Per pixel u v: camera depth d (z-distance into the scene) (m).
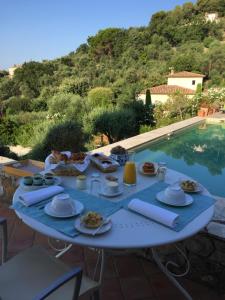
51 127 7.40
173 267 2.18
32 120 14.28
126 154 2.39
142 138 6.93
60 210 1.44
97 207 1.57
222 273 1.97
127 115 9.67
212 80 27.59
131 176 1.89
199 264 2.06
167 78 27.16
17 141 11.59
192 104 13.05
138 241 1.25
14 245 2.46
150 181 2.00
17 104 20.80
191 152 7.49
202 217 1.48
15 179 3.02
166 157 6.97
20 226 2.75
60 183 1.89
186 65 29.55
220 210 2.43
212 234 1.97
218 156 7.14
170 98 13.16
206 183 5.36
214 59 29.38
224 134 9.36
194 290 2.00
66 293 1.32
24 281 1.41
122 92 19.58
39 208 1.53
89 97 15.55
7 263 1.52
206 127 10.34
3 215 2.96
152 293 1.97
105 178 1.92
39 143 6.98
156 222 1.42
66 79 25.11
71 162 2.09
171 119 12.37
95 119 9.47
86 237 1.27
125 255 2.33
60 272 1.47
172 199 1.61
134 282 2.07
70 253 2.37
